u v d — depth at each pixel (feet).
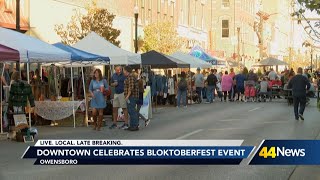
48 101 67.51
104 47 77.66
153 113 90.99
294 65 338.13
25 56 55.57
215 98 141.90
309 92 111.04
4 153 45.68
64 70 100.32
